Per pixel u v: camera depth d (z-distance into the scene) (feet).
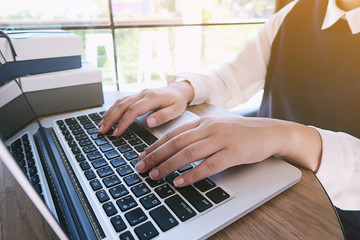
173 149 1.23
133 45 26.04
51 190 1.02
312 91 2.57
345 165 1.34
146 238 0.84
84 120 1.77
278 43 2.92
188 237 0.85
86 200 1.02
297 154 1.37
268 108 3.14
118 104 1.82
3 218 1.00
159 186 1.09
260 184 1.11
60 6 18.15
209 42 21.81
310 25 2.61
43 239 0.90
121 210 0.96
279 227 0.94
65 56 1.97
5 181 1.19
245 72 3.01
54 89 1.91
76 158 1.30
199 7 13.94
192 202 1.00
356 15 2.23
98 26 8.49
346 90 2.31
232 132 1.29
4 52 1.68
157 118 1.66
